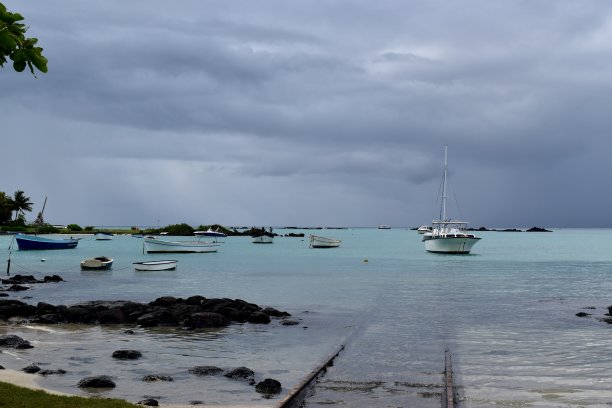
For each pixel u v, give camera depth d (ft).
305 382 58.18
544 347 80.38
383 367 68.08
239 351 77.10
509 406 52.65
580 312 112.16
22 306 102.37
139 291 151.64
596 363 70.33
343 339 86.07
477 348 79.66
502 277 198.80
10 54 23.08
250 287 162.71
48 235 597.52
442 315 111.04
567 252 397.19
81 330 90.84
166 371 64.95
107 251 354.33
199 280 182.60
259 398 54.24
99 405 44.62
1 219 594.24
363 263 269.03
